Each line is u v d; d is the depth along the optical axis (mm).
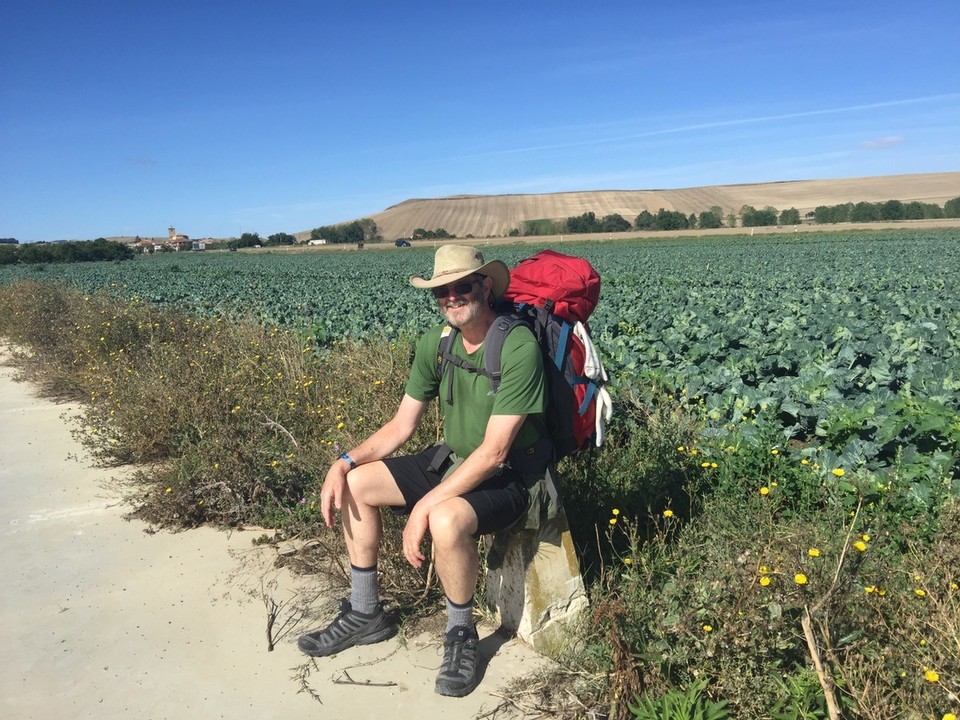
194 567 4355
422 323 13414
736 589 2998
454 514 3023
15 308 16531
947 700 2613
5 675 3338
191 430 6176
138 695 3176
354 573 3473
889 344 10055
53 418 8281
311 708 3066
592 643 3221
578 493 4324
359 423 5246
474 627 3289
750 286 23312
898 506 4234
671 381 7750
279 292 26812
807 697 2771
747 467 4934
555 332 3172
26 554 4633
